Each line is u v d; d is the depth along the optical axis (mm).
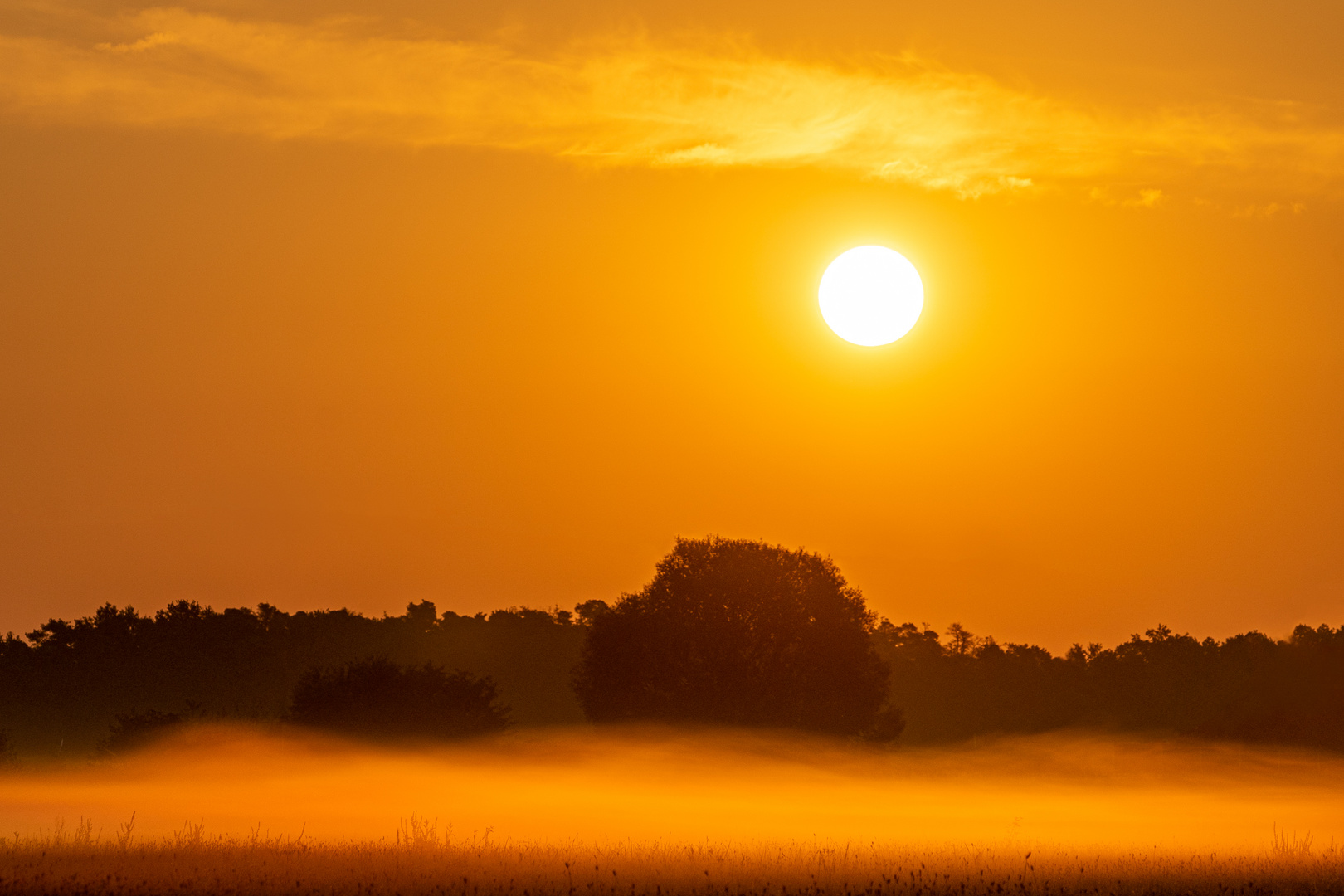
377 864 57844
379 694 136000
